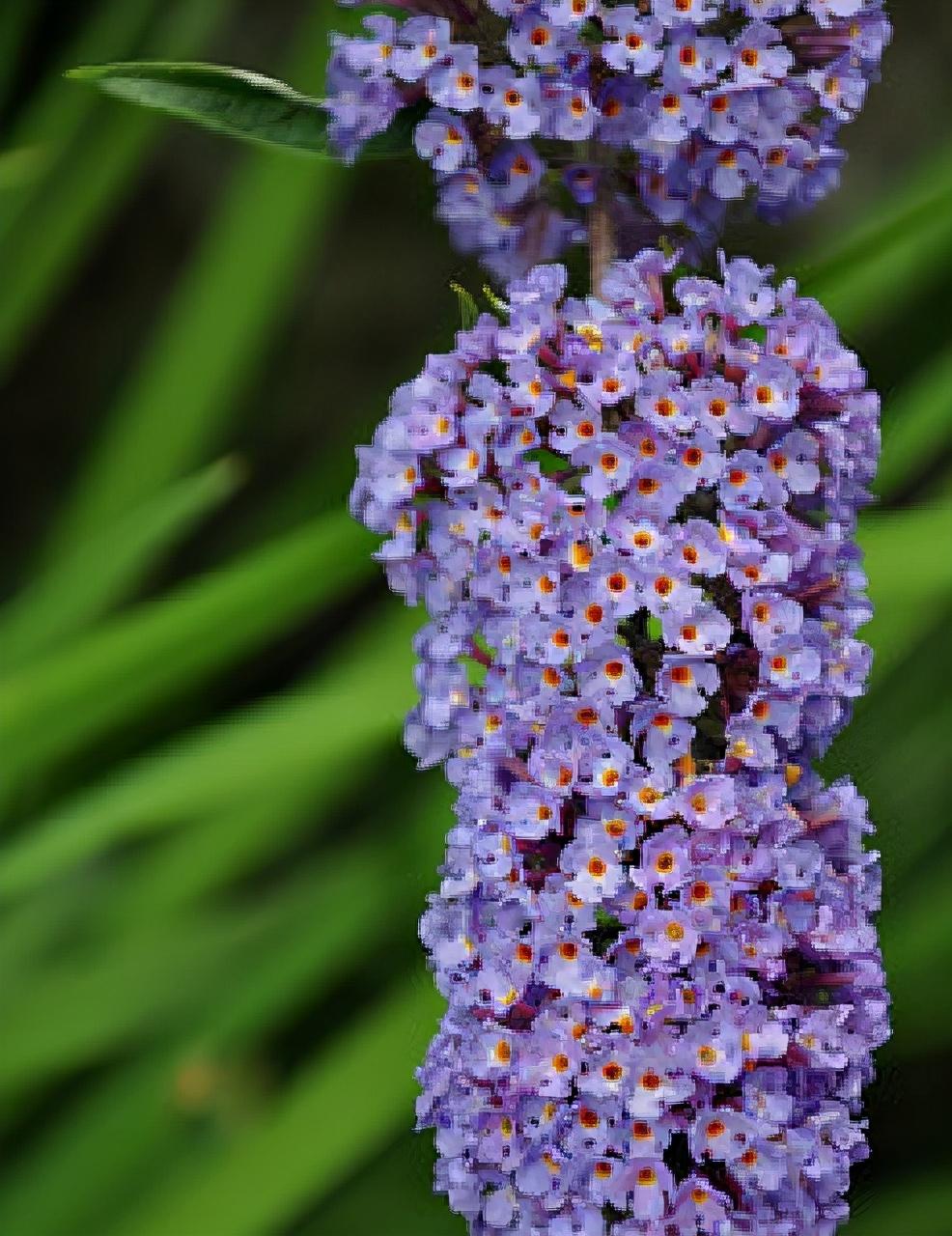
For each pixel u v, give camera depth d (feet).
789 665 1.82
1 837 2.05
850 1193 2.11
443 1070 1.86
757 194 1.86
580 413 1.81
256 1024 2.08
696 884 1.82
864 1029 1.85
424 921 1.86
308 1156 2.00
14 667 2.10
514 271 1.86
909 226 1.93
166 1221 2.01
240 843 2.14
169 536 2.13
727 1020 1.82
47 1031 2.04
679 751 1.81
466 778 1.85
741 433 1.81
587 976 1.82
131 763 2.02
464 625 1.83
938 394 2.15
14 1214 2.05
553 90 1.82
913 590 2.03
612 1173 1.83
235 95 1.84
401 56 1.83
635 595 1.81
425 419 1.82
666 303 1.85
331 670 2.07
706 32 1.84
